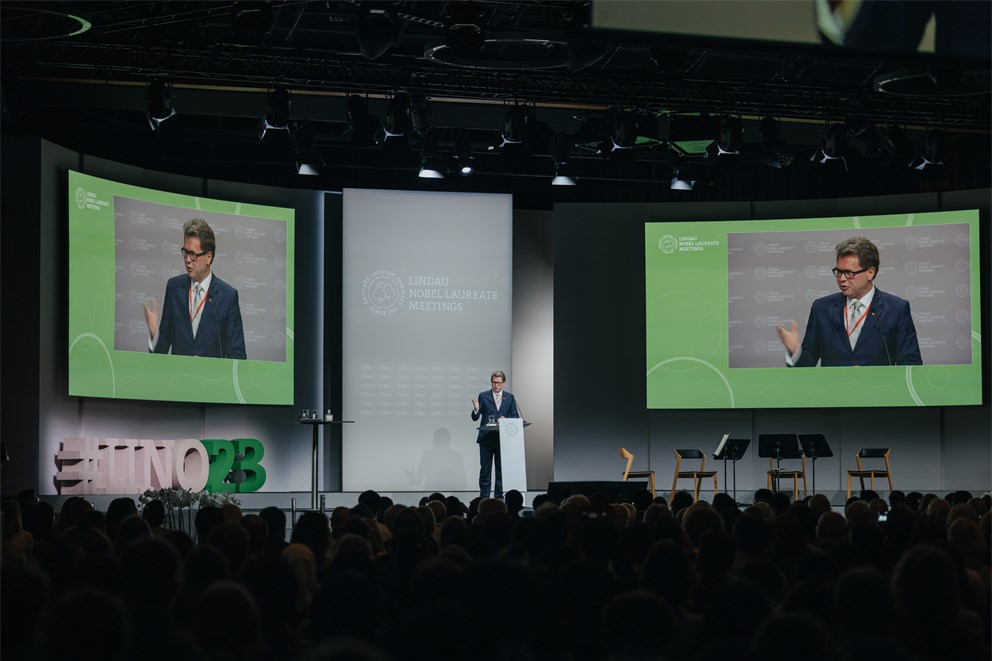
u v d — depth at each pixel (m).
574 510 6.57
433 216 16.11
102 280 13.47
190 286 14.45
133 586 3.43
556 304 16.56
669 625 2.70
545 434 16.98
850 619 3.16
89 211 13.38
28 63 12.80
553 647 3.04
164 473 13.64
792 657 2.35
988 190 15.62
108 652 2.49
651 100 14.20
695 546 5.64
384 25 10.59
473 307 16.09
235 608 2.73
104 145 15.15
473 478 15.85
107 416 13.70
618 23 6.48
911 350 15.77
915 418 15.96
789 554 5.39
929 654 3.08
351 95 13.71
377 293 15.82
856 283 15.95
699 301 16.36
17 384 12.60
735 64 13.70
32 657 2.94
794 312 16.16
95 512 6.68
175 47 12.31
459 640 2.31
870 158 15.25
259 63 13.27
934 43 6.72
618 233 16.66
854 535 5.25
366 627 3.01
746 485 16.36
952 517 6.53
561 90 14.23
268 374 15.16
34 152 12.87
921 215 15.83
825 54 6.63
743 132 15.45
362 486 15.52
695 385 16.28
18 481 12.52
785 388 16.11
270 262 15.27
